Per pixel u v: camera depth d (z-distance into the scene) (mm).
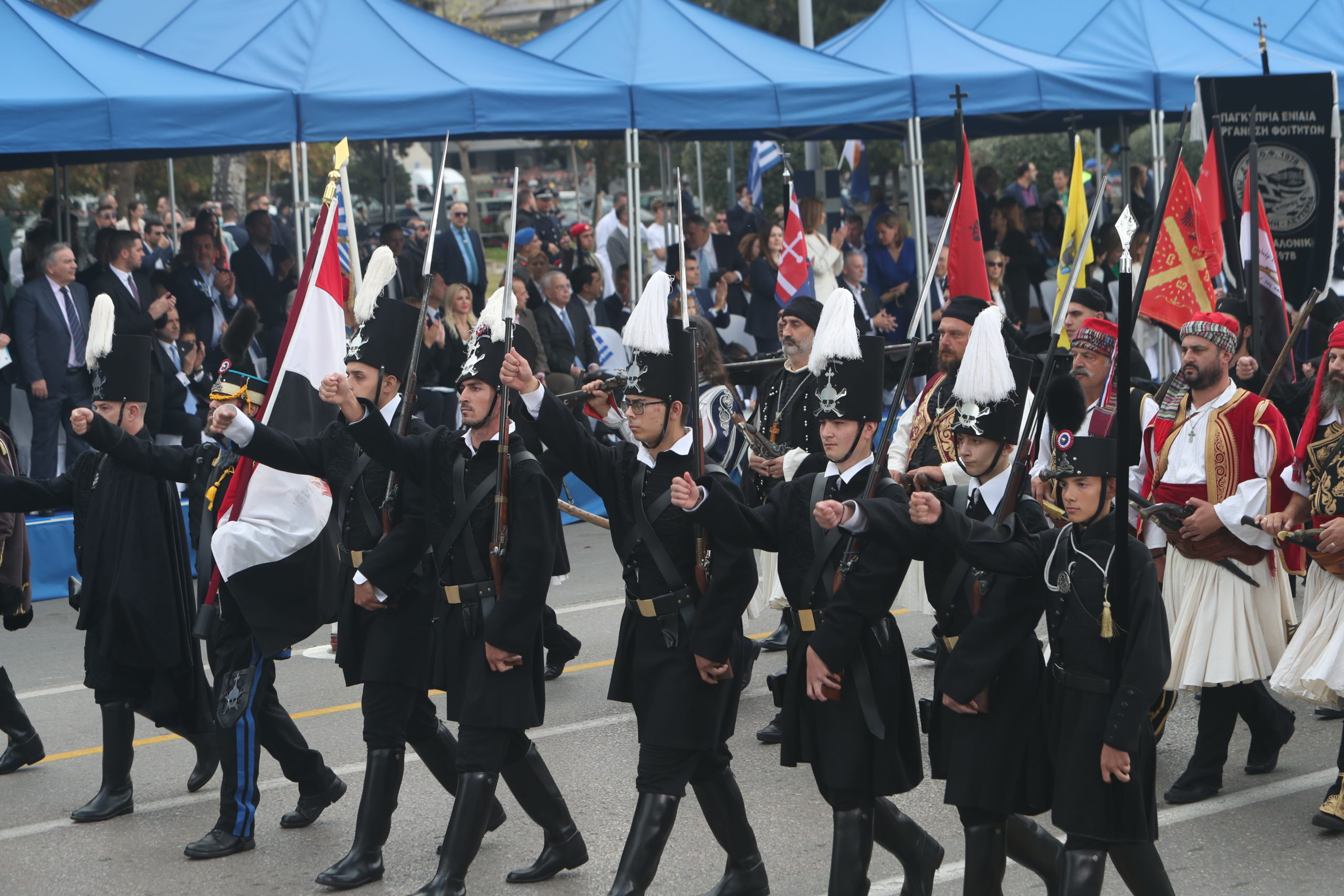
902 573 8914
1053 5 33562
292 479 11453
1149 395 13281
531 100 25266
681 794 9438
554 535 10086
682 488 9016
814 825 11711
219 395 12180
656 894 10375
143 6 26562
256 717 11383
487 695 9852
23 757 13703
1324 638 11523
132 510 11953
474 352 10234
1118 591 8320
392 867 10969
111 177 45875
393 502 10539
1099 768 8383
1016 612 8719
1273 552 12141
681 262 9844
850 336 9297
